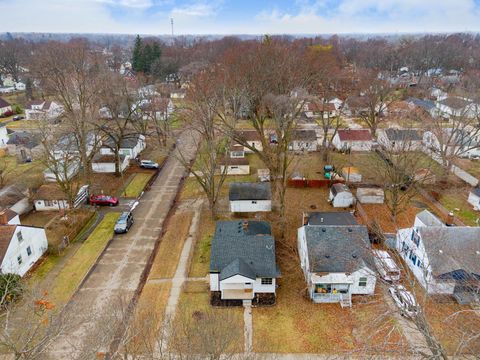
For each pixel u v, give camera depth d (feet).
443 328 78.64
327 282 88.58
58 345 73.56
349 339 77.46
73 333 76.43
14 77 412.36
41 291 85.76
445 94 288.10
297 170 167.43
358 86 248.11
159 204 140.56
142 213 133.59
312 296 88.58
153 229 122.31
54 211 136.56
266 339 77.25
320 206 136.56
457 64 424.05
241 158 173.78
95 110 171.53
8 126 254.06
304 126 240.12
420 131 177.17
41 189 140.15
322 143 203.10
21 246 97.91
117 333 69.46
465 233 93.81
